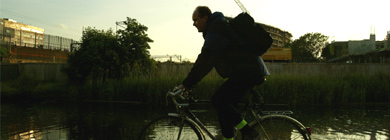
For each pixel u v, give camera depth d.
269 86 10.76
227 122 2.57
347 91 10.98
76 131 5.04
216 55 2.40
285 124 2.75
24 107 9.26
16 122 6.11
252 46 2.42
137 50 14.07
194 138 2.73
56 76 17.50
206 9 2.71
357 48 41.56
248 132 2.59
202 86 10.82
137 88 11.72
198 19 2.73
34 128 5.37
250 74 2.41
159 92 11.10
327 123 5.82
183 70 14.48
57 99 12.33
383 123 5.80
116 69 13.55
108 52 13.28
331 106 9.71
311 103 10.47
